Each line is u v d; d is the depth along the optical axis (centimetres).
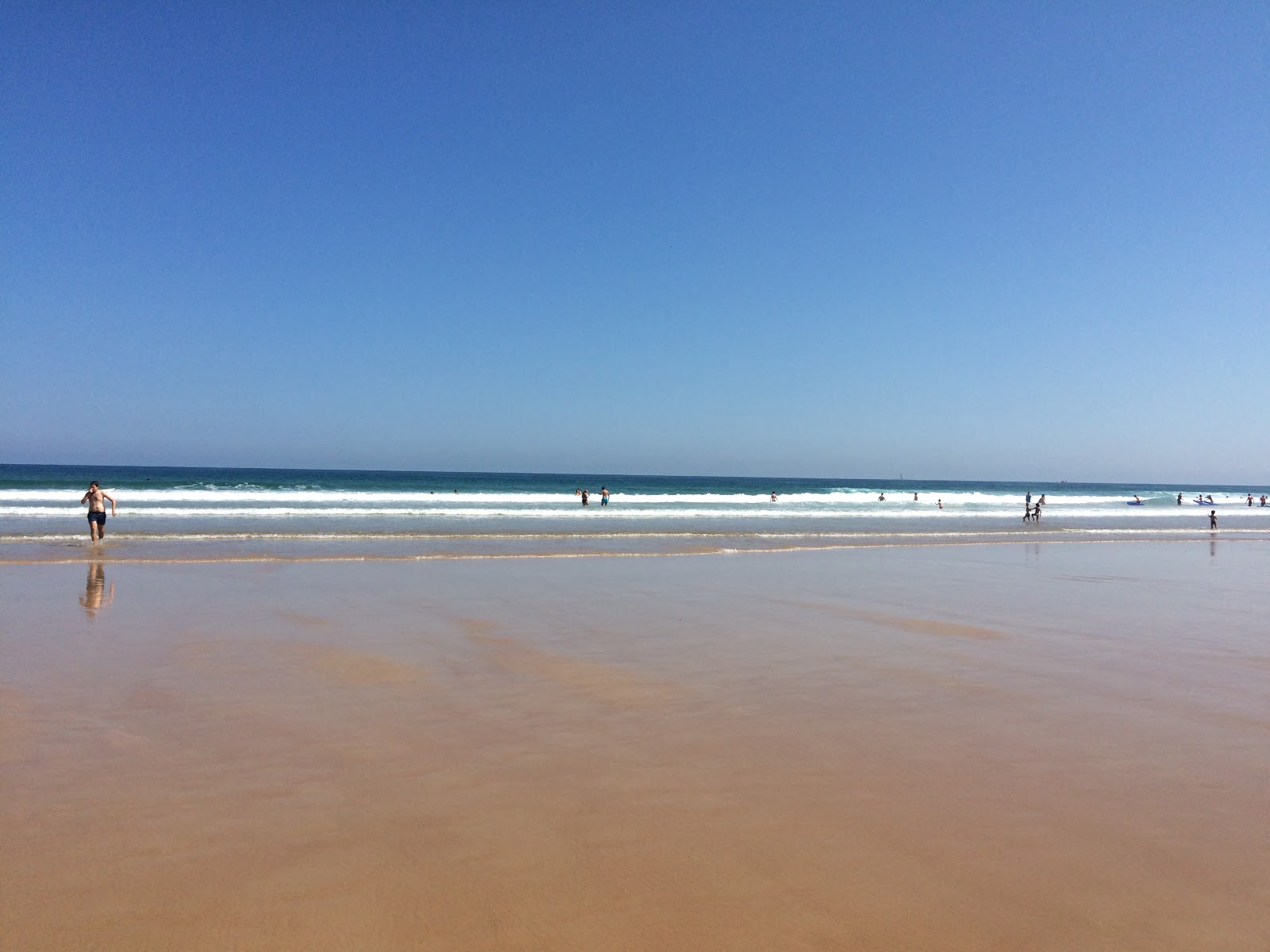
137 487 5641
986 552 2175
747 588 1379
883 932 335
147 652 827
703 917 344
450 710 646
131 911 341
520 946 321
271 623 991
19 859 384
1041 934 337
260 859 388
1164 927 344
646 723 621
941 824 441
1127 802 476
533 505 4131
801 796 479
